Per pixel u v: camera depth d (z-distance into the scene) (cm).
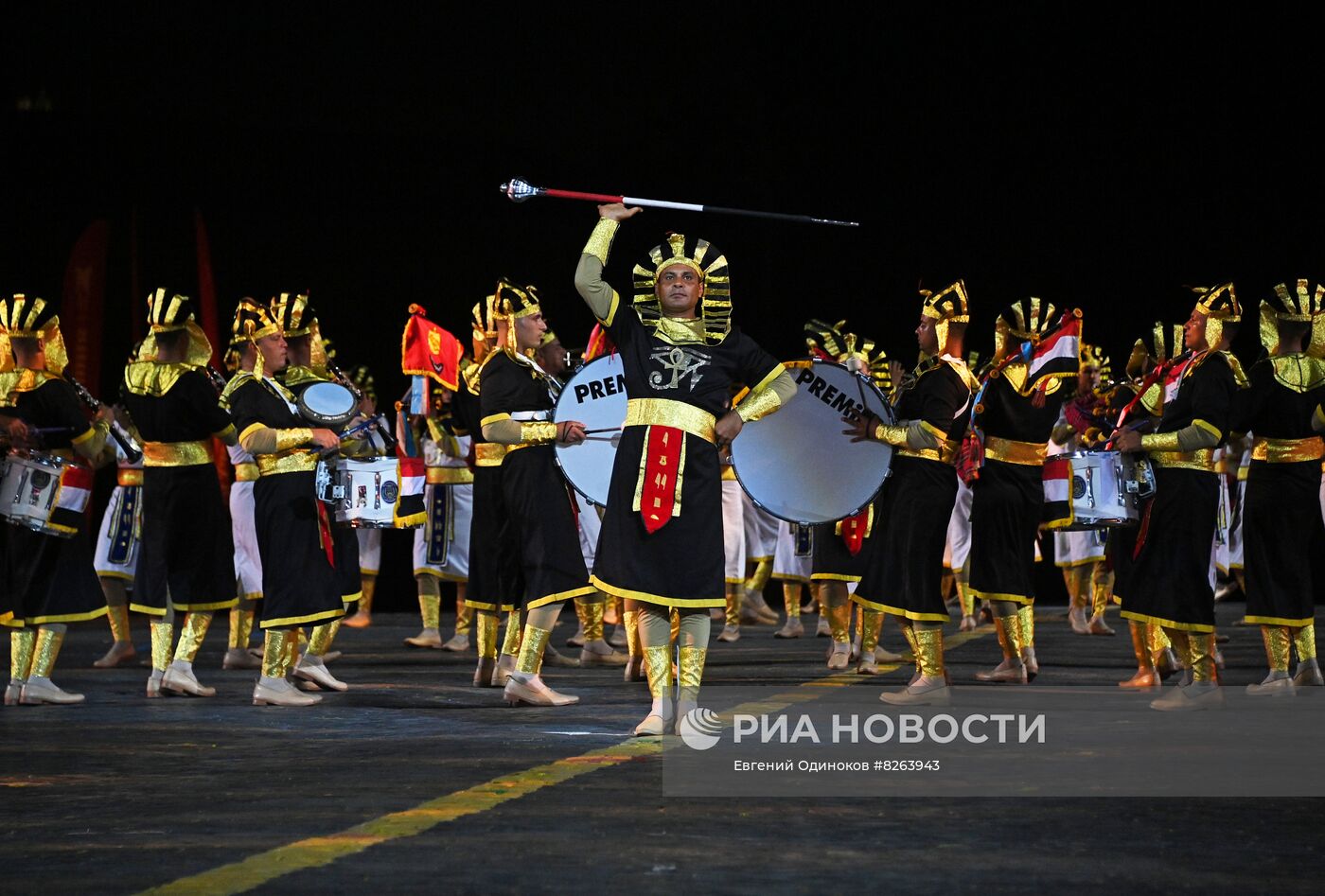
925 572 1686
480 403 1792
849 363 2423
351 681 2100
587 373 1756
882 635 2981
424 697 1859
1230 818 993
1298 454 1852
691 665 1420
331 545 1845
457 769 1218
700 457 1407
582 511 2762
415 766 1240
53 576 1827
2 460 1802
